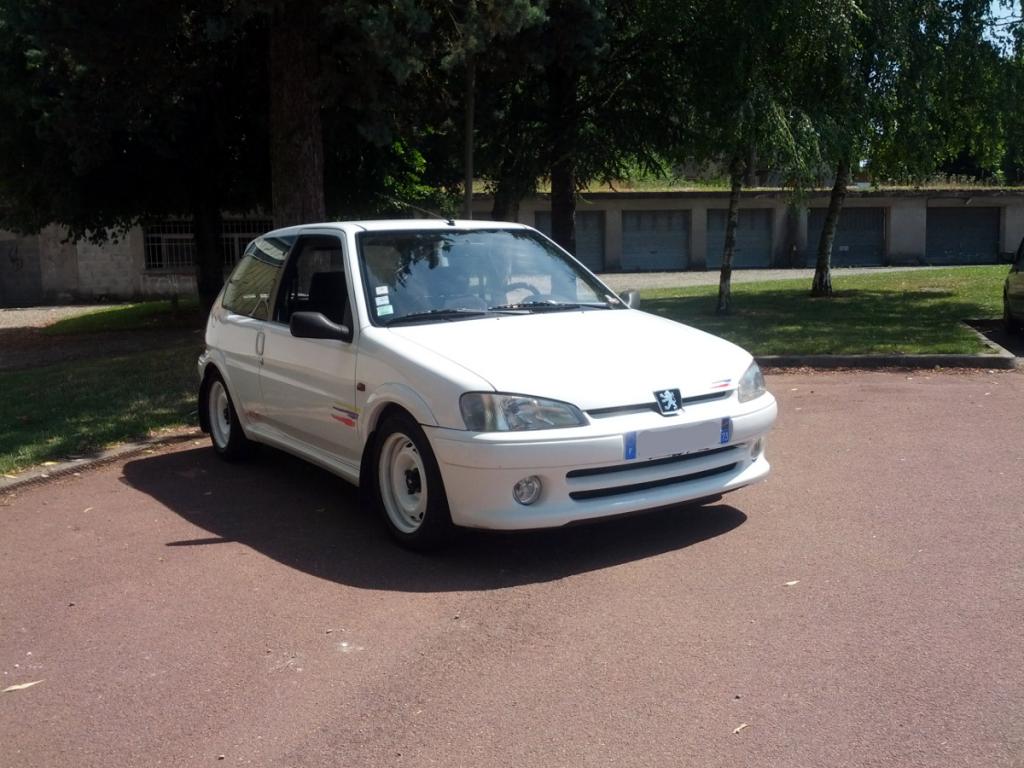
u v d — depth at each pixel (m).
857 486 6.59
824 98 15.61
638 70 16.62
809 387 10.38
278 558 5.62
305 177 12.15
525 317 6.19
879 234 36.44
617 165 17.86
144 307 24.45
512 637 4.45
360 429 5.87
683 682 3.97
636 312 6.66
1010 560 5.16
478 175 19.17
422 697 3.95
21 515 6.71
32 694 4.15
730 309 16.95
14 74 15.72
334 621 4.71
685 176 21.48
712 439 5.39
